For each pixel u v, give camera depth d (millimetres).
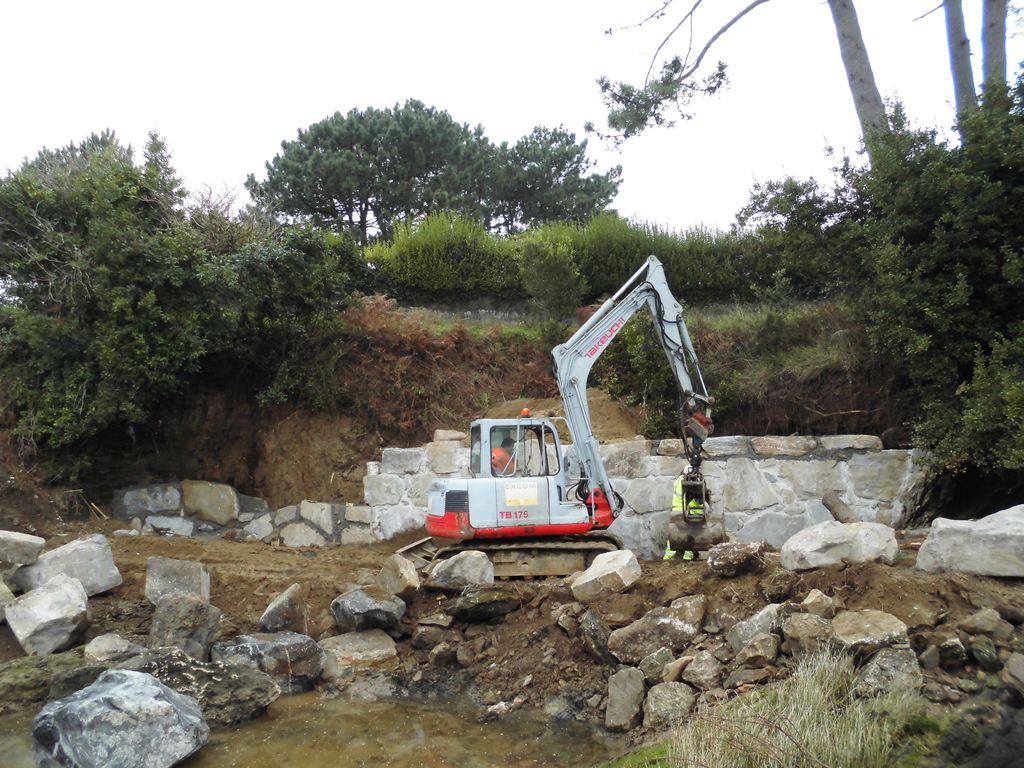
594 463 10273
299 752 6348
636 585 7770
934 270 10438
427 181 30547
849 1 14258
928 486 10477
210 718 6812
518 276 17906
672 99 15016
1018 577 6324
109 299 12156
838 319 12789
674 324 10719
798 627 6188
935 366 10102
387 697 7570
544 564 9875
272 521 12672
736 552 7391
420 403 14148
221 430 13906
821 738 4816
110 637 7812
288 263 13344
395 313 15312
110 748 5793
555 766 5941
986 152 10031
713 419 12547
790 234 12516
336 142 29719
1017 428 8719
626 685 6633
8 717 7152
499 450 10375
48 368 12492
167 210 13664
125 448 13266
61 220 13234
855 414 11734
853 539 6926
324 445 13672
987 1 13625
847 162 12250
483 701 7352
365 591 8672
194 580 9117
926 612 6055
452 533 9922
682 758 4941
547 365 15211
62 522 12133
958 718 4977
